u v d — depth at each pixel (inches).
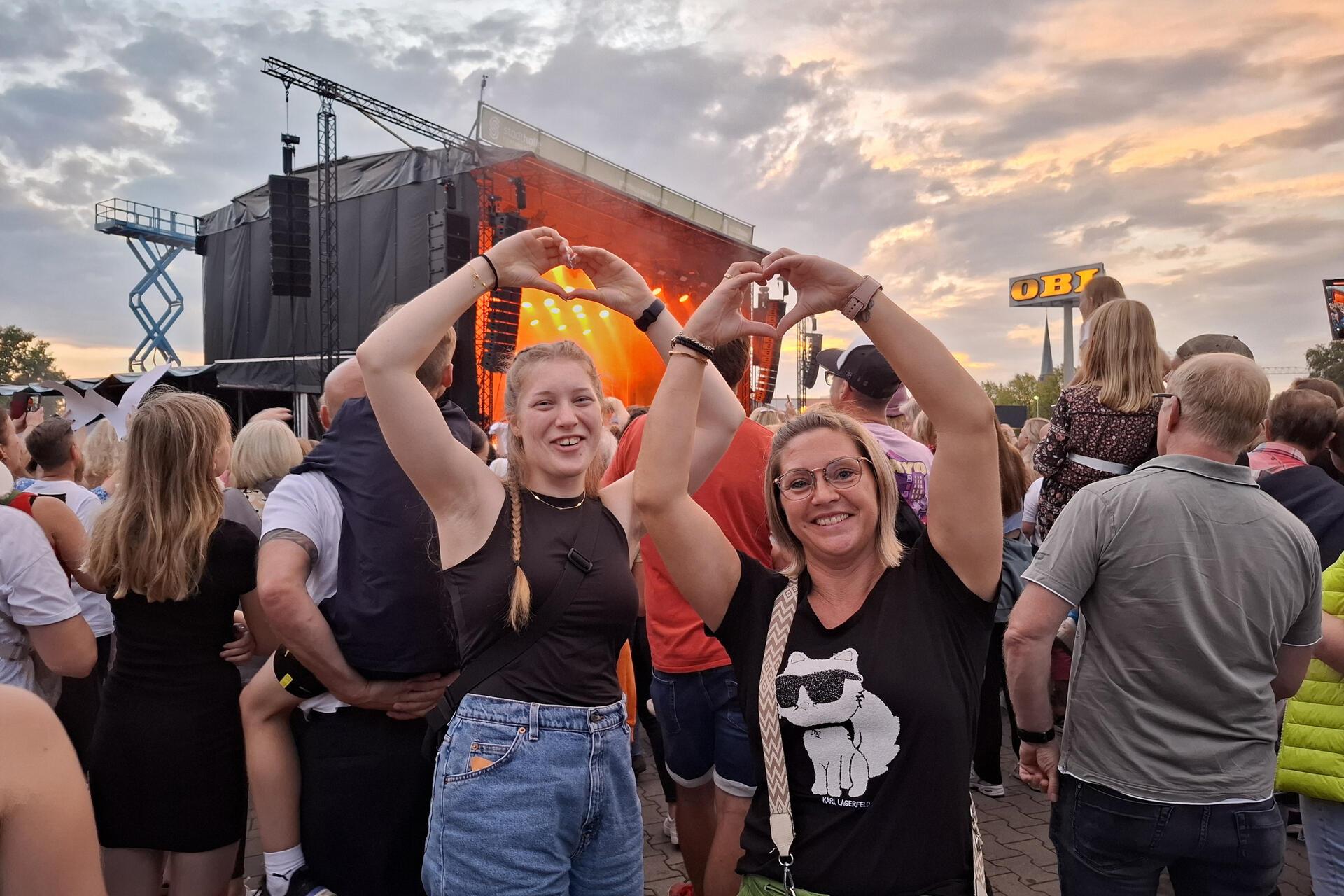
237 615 109.8
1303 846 146.6
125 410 146.1
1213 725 75.7
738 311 69.7
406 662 81.2
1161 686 76.2
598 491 79.8
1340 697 87.2
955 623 64.5
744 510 107.7
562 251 78.2
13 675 105.4
